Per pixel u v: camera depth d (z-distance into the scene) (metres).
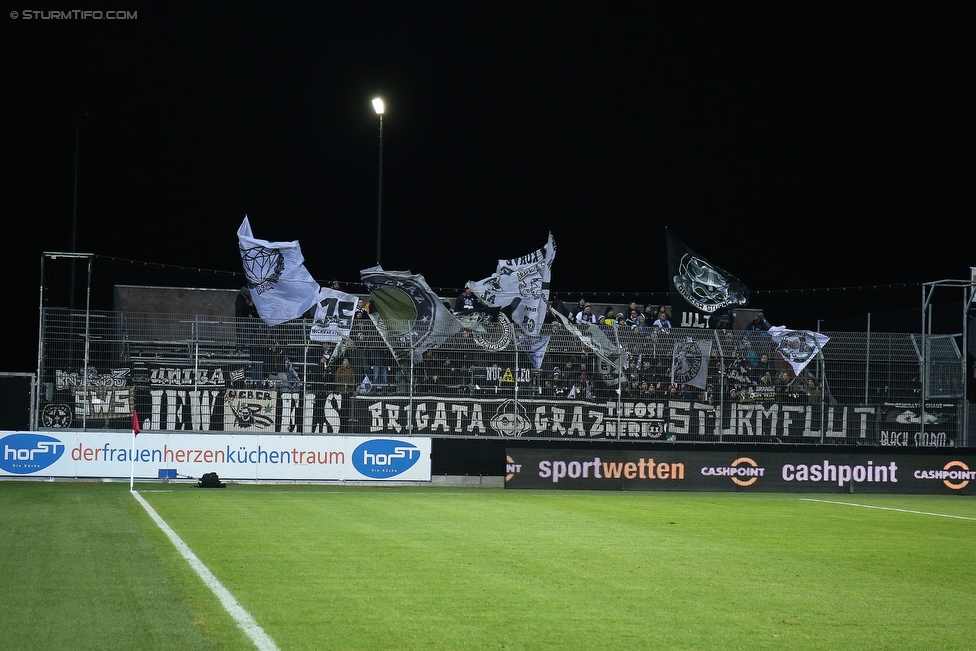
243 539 12.19
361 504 17.61
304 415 22.16
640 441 22.98
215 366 22.05
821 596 9.24
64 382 21.25
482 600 8.60
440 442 22.52
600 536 13.47
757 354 23.56
